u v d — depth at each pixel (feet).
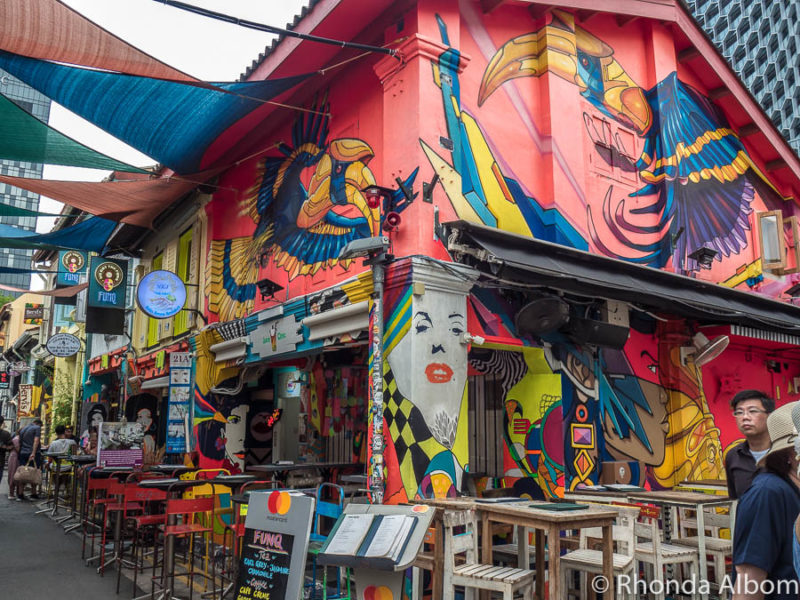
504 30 26.09
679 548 18.92
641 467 25.88
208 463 34.37
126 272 46.80
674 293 25.14
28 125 25.88
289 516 13.88
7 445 50.78
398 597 12.69
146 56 20.43
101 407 60.34
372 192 21.89
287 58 26.66
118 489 27.96
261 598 13.60
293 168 30.71
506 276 21.24
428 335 20.54
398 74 23.45
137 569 24.91
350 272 25.09
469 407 26.30
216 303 36.73
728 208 34.06
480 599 17.67
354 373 29.68
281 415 35.58
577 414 24.06
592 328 23.26
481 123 24.26
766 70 281.74
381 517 13.51
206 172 33.35
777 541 8.70
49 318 87.25
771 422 9.41
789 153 37.45
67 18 18.67
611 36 30.35
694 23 32.65
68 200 35.45
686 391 28.22
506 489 23.82
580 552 17.60
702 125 33.88
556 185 25.43
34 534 35.04
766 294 35.42
